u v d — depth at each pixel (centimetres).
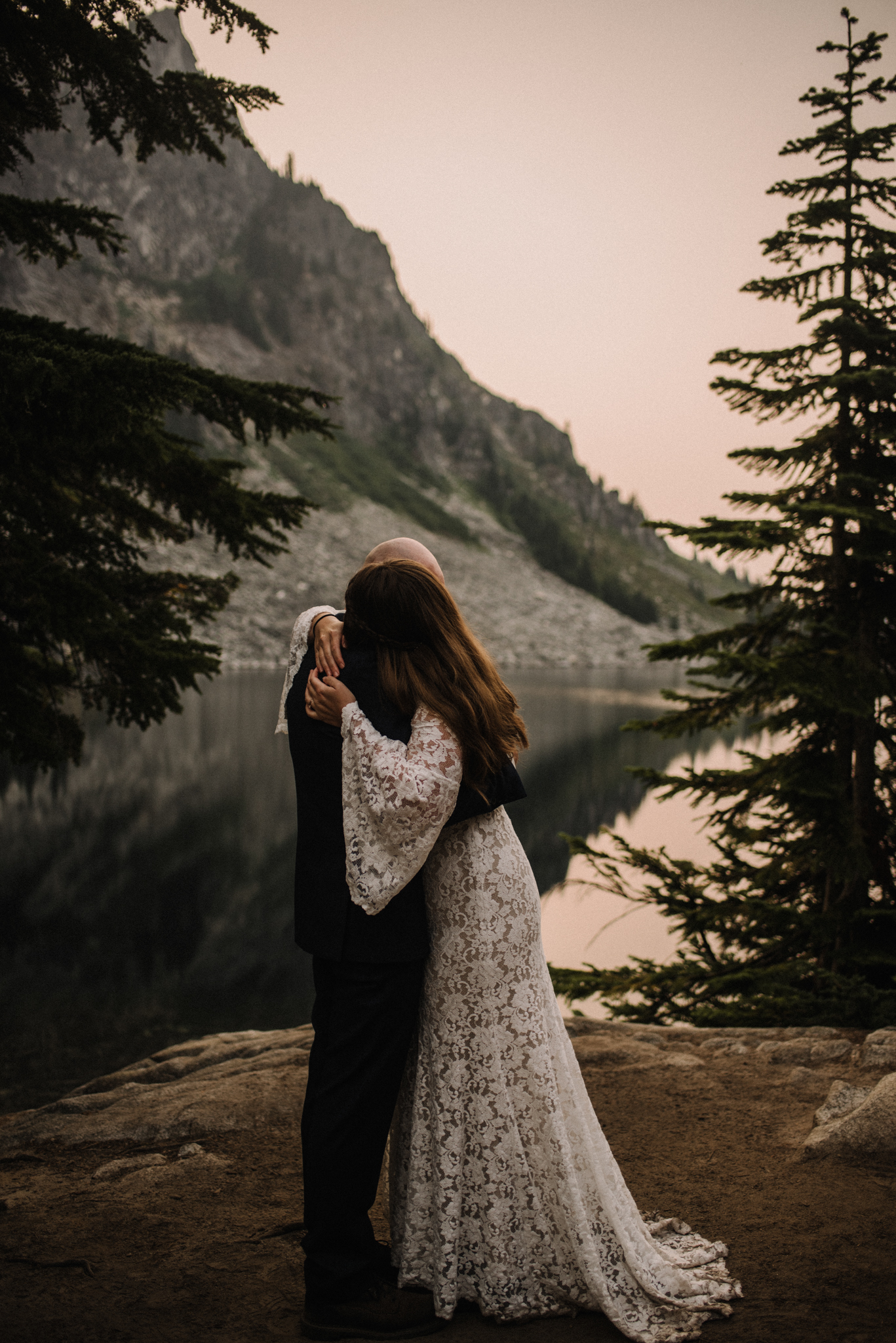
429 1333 163
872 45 805
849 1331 162
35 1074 1341
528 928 171
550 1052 171
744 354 793
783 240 821
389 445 19425
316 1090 166
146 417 411
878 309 795
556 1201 167
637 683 12381
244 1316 174
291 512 555
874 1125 245
